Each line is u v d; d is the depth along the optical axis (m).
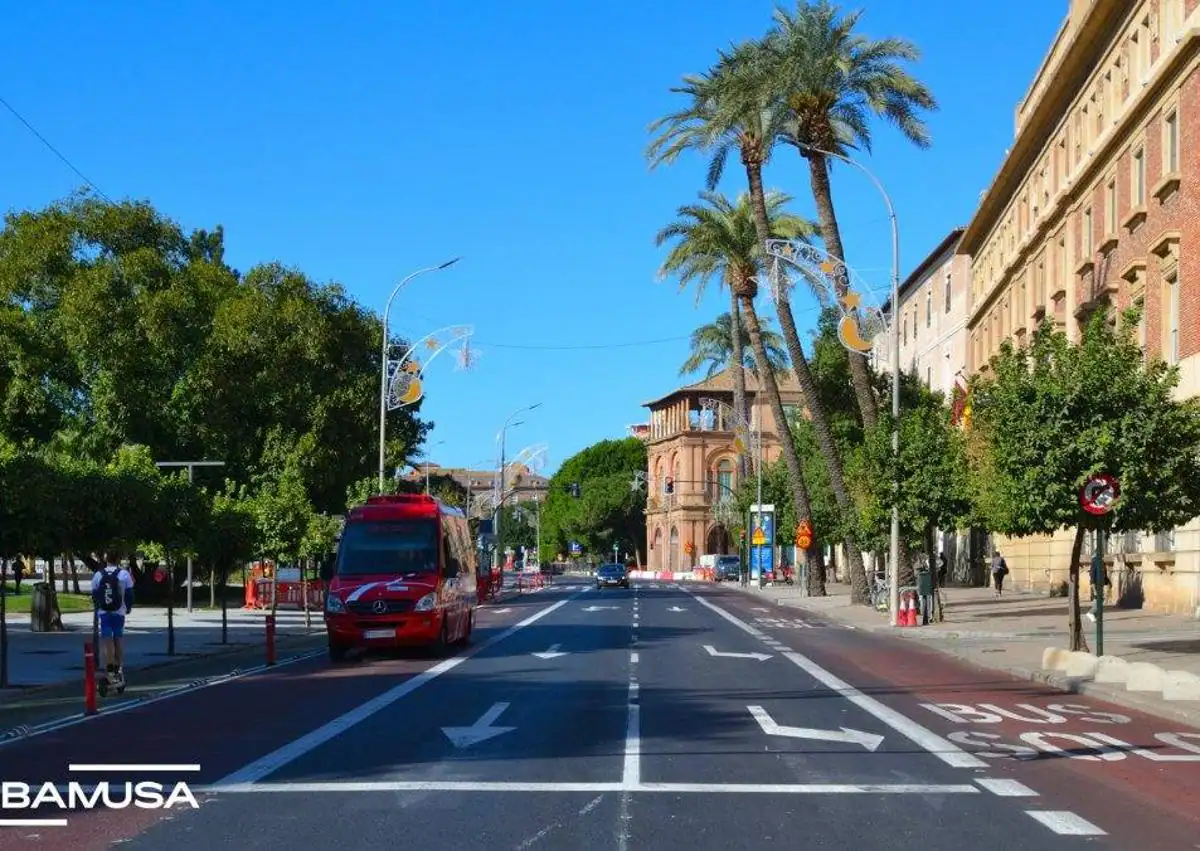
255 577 52.16
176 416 51.62
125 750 13.11
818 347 60.94
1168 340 33.91
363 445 55.38
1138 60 36.84
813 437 63.06
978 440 36.06
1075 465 21.66
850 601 51.06
